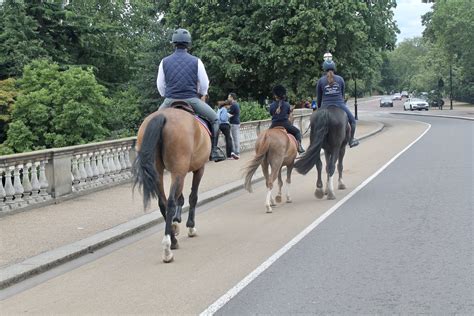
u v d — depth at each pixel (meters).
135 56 42.19
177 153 8.27
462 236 8.95
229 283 7.07
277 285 6.89
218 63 38.50
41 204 12.44
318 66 39.31
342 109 13.08
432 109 78.94
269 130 12.09
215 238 9.63
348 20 38.53
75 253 8.68
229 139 13.16
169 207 8.17
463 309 5.86
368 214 11.05
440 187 13.95
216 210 12.42
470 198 12.27
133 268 8.00
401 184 14.77
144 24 47.72
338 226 10.09
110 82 44.38
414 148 25.19
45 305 6.55
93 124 28.28
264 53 39.44
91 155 14.50
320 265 7.67
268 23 39.62
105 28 40.16
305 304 6.19
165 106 9.27
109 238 9.60
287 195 12.96
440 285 6.64
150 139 8.02
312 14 36.97
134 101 35.75
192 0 39.62
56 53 36.59
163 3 44.53
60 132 28.25
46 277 7.73
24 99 28.03
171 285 7.09
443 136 31.86
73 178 13.76
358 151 24.66
